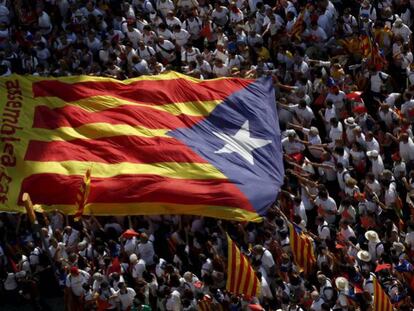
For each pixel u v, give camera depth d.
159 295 74.00
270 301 73.81
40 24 90.62
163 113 82.56
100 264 75.69
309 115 85.25
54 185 77.50
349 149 83.75
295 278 74.00
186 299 73.25
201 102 83.88
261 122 83.44
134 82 84.25
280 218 77.88
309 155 84.06
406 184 80.25
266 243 76.94
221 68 87.81
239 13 91.38
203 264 75.25
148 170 78.69
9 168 78.31
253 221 77.31
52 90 82.88
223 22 92.19
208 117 83.06
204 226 78.69
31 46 89.00
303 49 90.00
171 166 79.25
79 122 81.00
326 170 82.31
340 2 94.94
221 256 76.50
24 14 90.94
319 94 87.06
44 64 88.88
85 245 76.31
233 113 83.50
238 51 89.00
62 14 91.62
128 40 89.81
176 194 77.69
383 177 80.12
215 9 91.88
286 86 86.94
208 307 72.69
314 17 90.75
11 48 89.69
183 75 85.38
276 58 90.06
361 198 79.44
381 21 91.69
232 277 71.69
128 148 79.81
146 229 78.69
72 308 74.56
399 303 73.38
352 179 80.19
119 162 79.06
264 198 78.31
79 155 79.19
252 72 87.19
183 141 80.81
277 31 90.19
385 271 74.50
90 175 77.44
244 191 78.38
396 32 90.94
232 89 84.94
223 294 73.81
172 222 79.12
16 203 77.06
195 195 77.81
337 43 91.12
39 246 76.56
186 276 74.12
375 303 71.50
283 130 85.88
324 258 75.31
